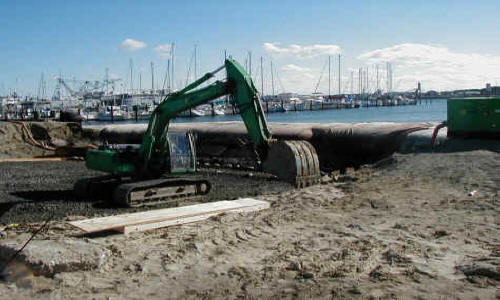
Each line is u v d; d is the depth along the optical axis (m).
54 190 16.45
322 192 13.75
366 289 6.45
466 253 7.88
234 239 9.13
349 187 14.19
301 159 12.40
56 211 13.01
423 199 12.09
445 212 10.70
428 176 14.59
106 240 9.25
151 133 14.82
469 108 17.91
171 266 7.67
